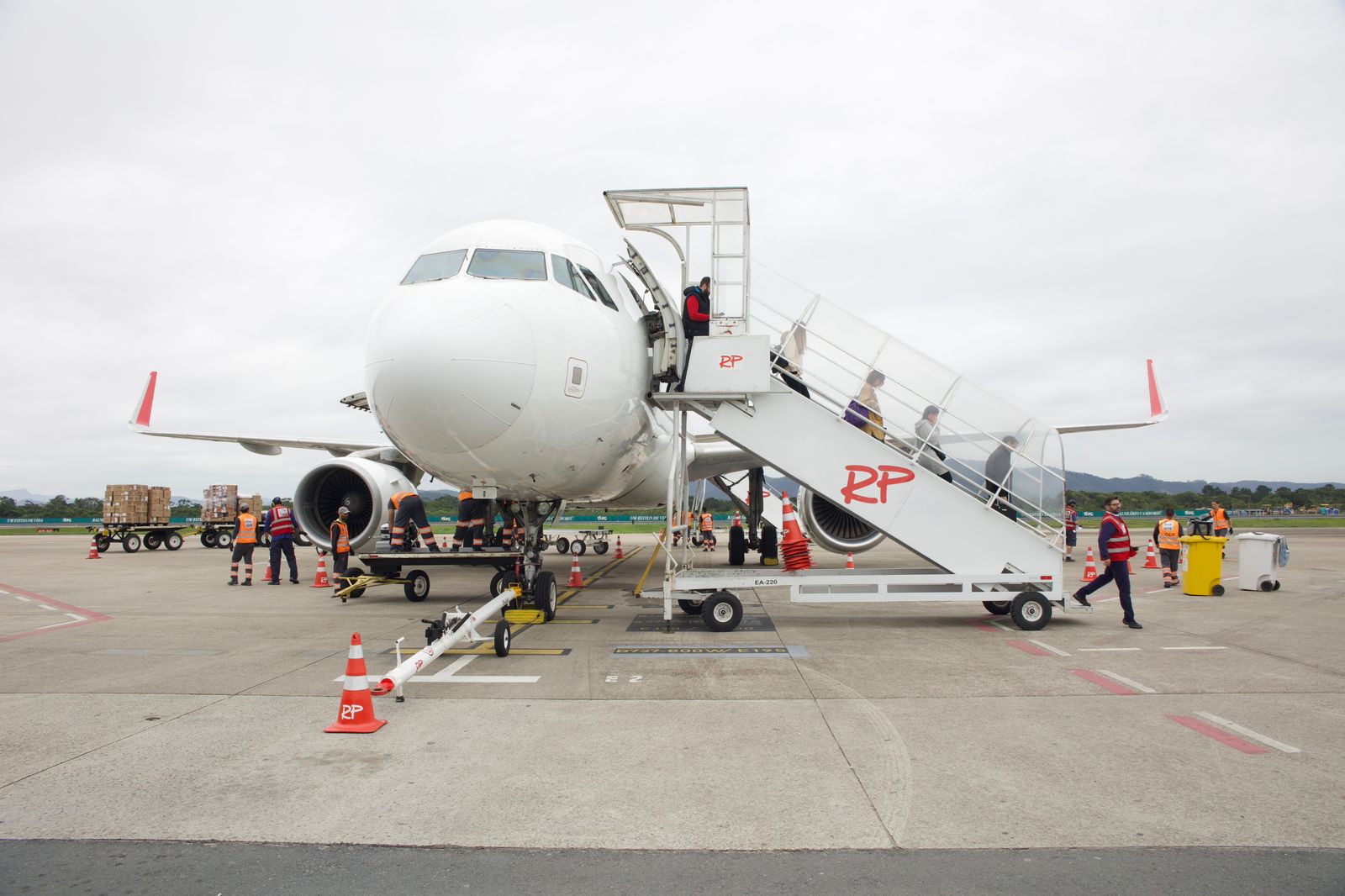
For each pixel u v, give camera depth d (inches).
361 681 219.1
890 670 291.6
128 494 1119.6
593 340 350.6
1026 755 194.1
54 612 473.7
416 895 128.7
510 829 153.6
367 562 505.0
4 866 138.9
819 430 395.2
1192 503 3720.5
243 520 637.9
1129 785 174.2
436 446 318.0
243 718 231.5
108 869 137.7
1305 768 184.5
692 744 203.9
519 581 403.2
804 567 412.2
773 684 269.1
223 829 154.3
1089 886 130.0
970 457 408.8
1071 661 309.0
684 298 422.6
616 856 141.9
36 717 233.0
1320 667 296.8
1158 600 519.2
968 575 386.0
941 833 150.6
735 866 138.2
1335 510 3846.0
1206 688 261.6
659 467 554.9
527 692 259.6
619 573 703.1
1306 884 130.2
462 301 312.7
